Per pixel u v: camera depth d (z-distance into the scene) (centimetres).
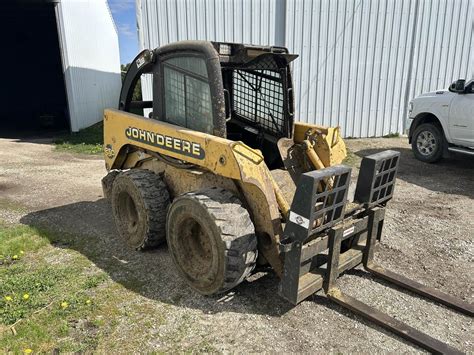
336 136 393
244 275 307
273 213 308
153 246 414
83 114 1534
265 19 1070
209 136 325
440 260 408
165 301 328
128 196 430
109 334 287
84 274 372
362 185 331
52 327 294
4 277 364
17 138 1334
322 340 280
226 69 436
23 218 531
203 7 1033
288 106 394
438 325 300
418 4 1133
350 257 341
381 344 277
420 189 656
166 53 382
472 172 761
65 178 759
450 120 756
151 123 388
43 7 1545
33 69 2052
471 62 1223
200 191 324
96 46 1761
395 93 1184
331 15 1092
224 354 266
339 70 1134
